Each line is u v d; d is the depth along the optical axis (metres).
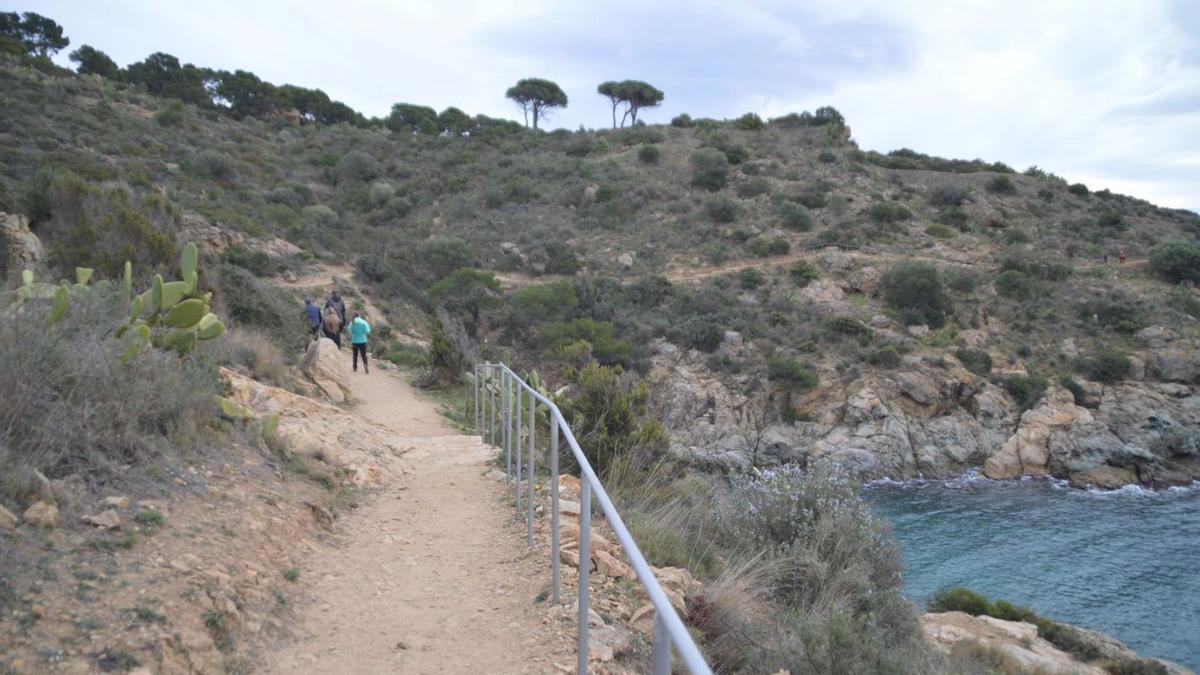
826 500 8.67
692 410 33.56
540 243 51.22
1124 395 34.59
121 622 3.10
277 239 40.62
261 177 55.84
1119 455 31.77
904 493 29.22
